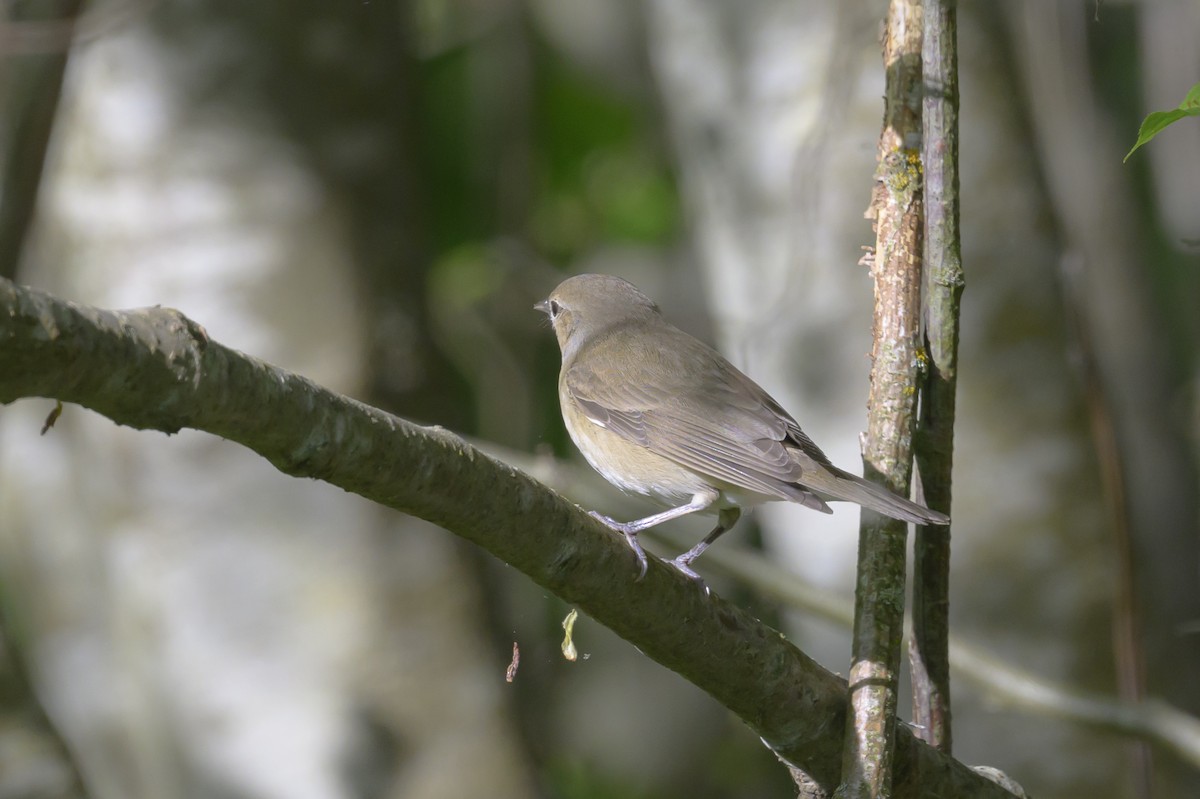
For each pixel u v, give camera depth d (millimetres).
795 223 11703
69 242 12234
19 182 10086
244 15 12172
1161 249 17344
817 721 6777
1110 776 11109
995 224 11680
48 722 9898
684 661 6508
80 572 12289
